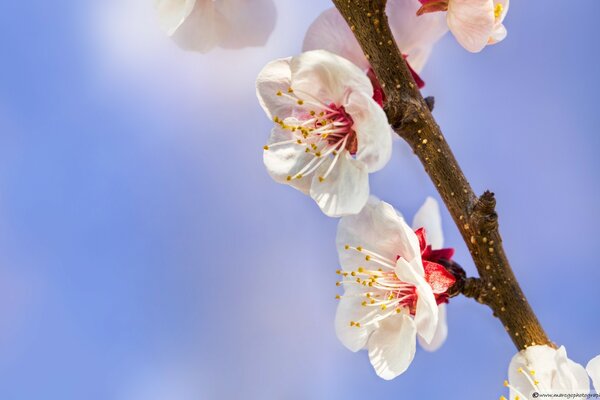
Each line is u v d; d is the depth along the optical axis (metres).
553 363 0.32
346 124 0.33
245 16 0.36
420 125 0.33
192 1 0.34
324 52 0.33
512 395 0.32
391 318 0.34
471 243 0.33
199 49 0.36
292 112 0.34
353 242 0.34
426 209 0.36
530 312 0.33
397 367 0.33
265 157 0.34
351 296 0.34
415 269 0.33
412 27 0.35
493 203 0.32
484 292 0.33
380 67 0.33
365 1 0.33
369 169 0.33
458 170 0.33
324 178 0.33
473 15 0.34
